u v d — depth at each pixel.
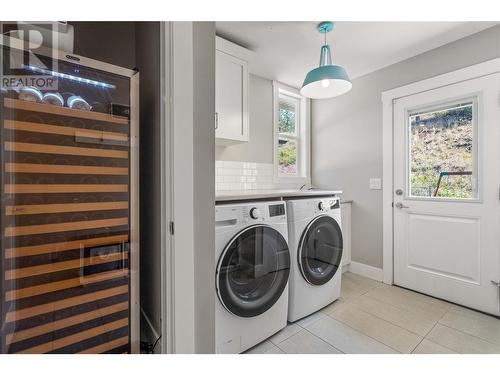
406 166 2.31
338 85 1.84
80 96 1.05
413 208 2.26
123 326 1.17
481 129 1.88
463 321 1.76
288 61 2.39
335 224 2.01
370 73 2.58
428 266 2.17
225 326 1.35
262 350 1.46
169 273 1.00
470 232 1.94
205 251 1.07
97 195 1.09
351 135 2.75
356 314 1.87
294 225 1.71
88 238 1.07
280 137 3.01
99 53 1.66
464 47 1.96
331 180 2.96
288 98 3.12
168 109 0.98
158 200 1.21
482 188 1.88
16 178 0.92
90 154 1.07
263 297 1.51
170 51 0.98
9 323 0.92
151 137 1.34
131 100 1.17
